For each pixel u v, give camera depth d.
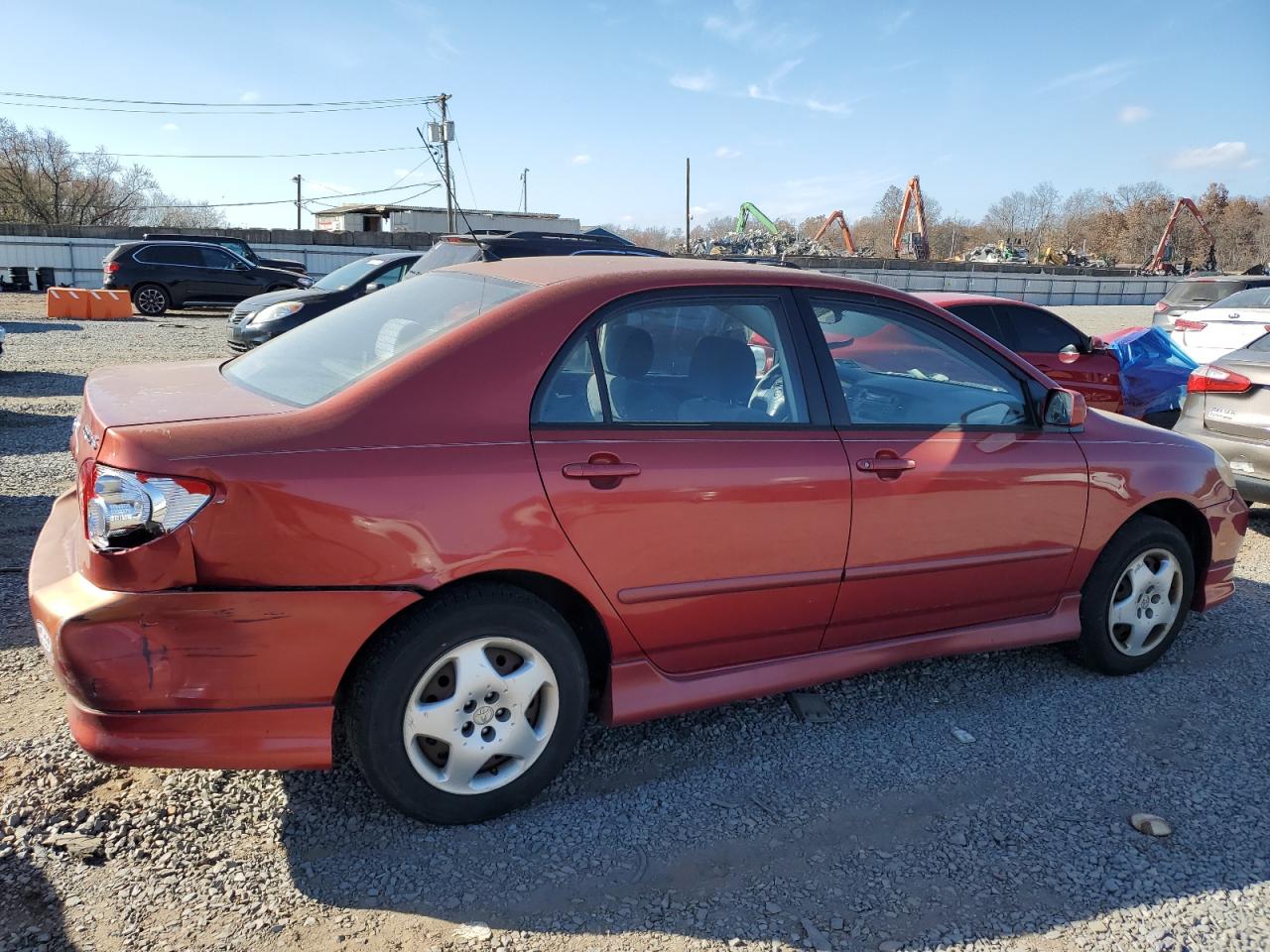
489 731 2.81
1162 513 4.29
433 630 2.65
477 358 2.77
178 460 2.38
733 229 86.62
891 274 43.16
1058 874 2.74
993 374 3.75
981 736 3.55
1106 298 46.44
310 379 2.93
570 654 2.90
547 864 2.70
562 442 2.81
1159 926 2.53
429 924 2.43
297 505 2.45
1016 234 107.69
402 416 2.64
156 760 2.45
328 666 2.55
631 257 3.56
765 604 3.20
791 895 2.61
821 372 3.33
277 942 2.33
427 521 2.59
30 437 7.84
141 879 2.53
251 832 2.76
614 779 3.17
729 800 3.06
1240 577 5.54
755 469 3.07
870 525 3.31
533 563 2.74
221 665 2.46
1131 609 4.06
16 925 2.32
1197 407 6.52
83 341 15.14
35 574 2.63
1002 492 3.58
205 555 2.40
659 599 2.99
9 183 54.59
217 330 17.80
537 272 3.23
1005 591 3.75
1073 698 3.89
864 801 3.08
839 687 3.92
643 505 2.89
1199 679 4.12
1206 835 2.96
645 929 2.45
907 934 2.47
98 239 29.92
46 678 3.55
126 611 2.36
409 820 2.86
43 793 2.85
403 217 44.25
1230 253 96.38
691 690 3.17
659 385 3.07
